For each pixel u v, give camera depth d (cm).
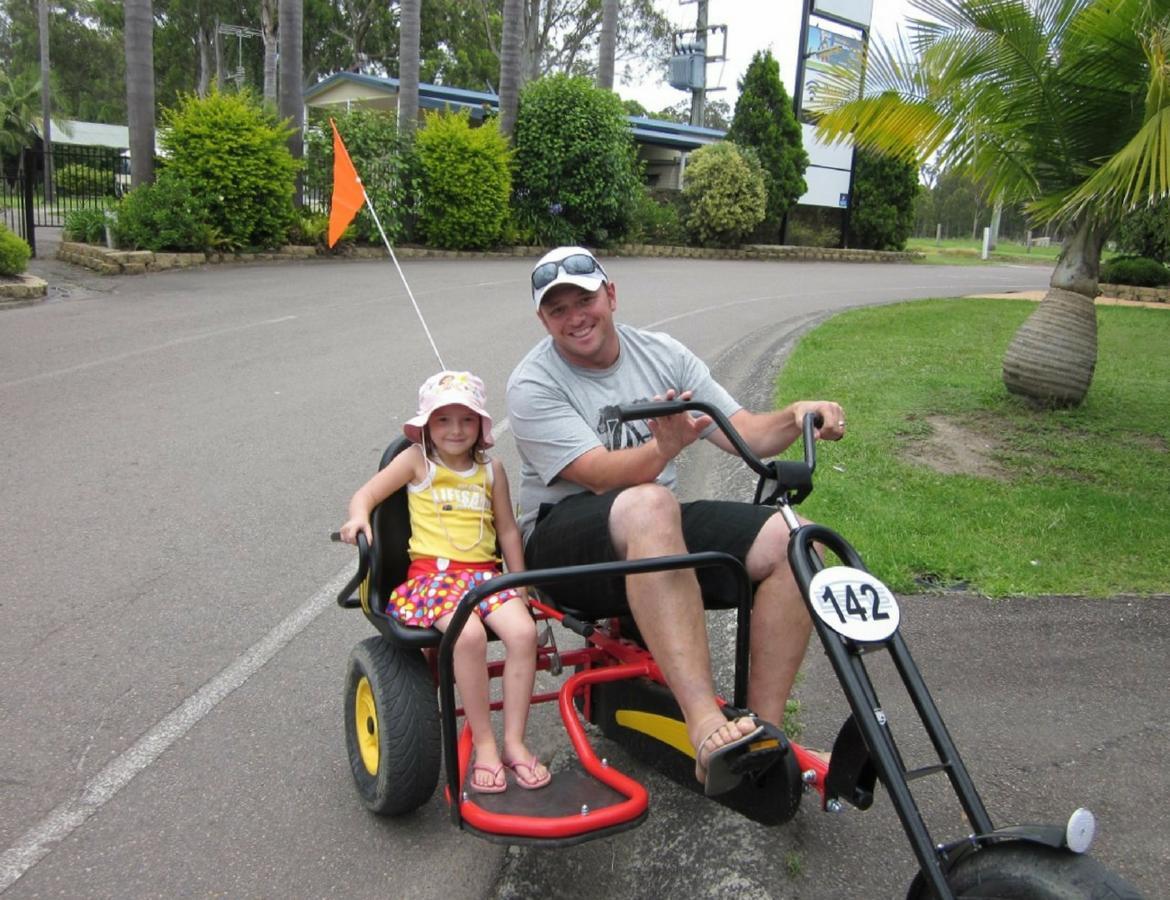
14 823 324
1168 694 396
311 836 323
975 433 780
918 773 229
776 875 298
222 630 454
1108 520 575
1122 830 316
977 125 787
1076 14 730
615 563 271
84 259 1625
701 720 264
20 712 385
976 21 743
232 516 588
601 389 347
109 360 979
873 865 304
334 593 493
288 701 401
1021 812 325
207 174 1730
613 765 358
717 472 680
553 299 331
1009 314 1532
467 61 4341
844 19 2858
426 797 318
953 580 498
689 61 3766
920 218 6956
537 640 333
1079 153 791
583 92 2278
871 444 730
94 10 5200
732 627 454
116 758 360
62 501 603
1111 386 968
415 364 1001
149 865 307
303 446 725
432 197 2086
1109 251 2895
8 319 1172
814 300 1733
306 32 4281
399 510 345
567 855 318
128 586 493
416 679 318
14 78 5081
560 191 2294
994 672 412
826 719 377
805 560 257
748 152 2711
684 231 2691
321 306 1347
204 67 4753
